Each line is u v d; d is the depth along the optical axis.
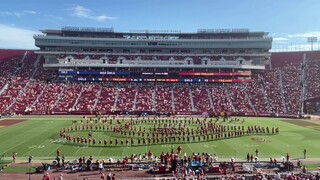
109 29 161.12
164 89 132.12
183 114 116.31
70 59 142.62
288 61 148.50
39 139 68.94
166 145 63.53
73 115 113.94
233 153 58.00
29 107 117.38
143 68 141.50
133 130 77.69
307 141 68.94
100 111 116.56
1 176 44.00
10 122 95.44
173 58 147.50
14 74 138.75
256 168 47.22
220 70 141.38
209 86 134.88
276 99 123.75
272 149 61.38
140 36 163.25
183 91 130.62
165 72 138.75
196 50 156.50
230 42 153.00
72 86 132.12
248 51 153.88
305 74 136.25
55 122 95.31
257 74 142.12
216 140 68.69
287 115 114.19
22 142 65.94
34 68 144.62
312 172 45.44
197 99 125.00
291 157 55.66
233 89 131.75
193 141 67.19
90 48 157.12
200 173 44.44
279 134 76.81
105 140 65.56
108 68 141.62
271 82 134.88
